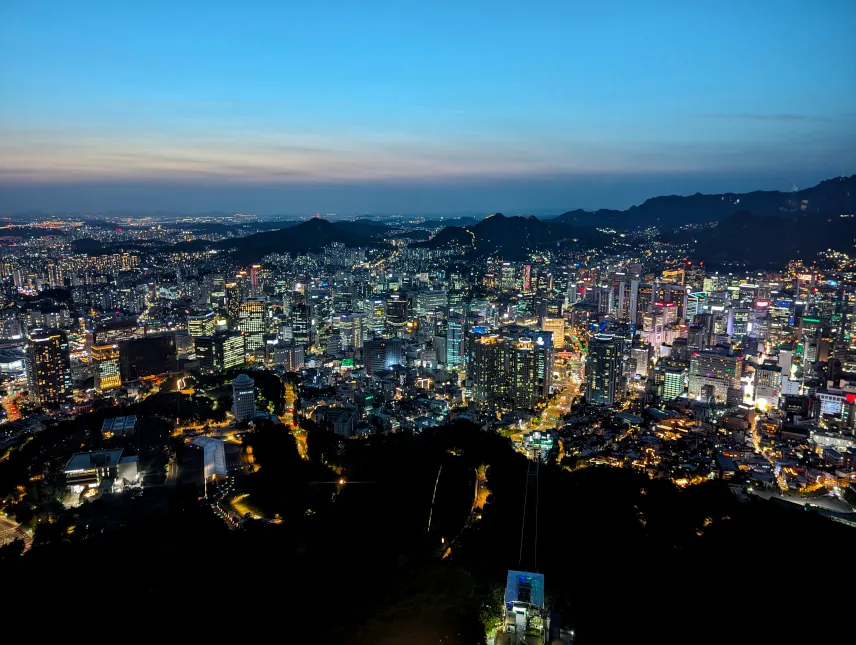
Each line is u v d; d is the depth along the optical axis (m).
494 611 112.75
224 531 170.75
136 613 128.25
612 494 189.38
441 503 187.12
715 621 120.69
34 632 123.62
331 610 129.00
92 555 152.12
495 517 170.88
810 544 152.88
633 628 116.31
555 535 159.50
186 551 155.25
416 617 112.12
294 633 121.12
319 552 155.62
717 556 148.00
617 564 143.25
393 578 140.62
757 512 173.50
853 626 120.06
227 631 122.19
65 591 136.62
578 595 127.62
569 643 106.06
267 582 139.88
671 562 145.75
